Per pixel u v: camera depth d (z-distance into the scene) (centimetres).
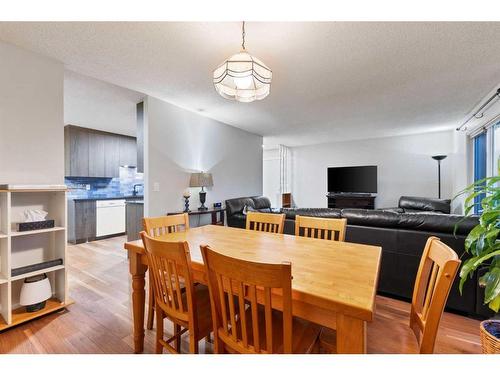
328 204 635
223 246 155
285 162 739
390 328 117
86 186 519
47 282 203
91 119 429
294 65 237
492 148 365
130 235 380
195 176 383
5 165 196
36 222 197
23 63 205
